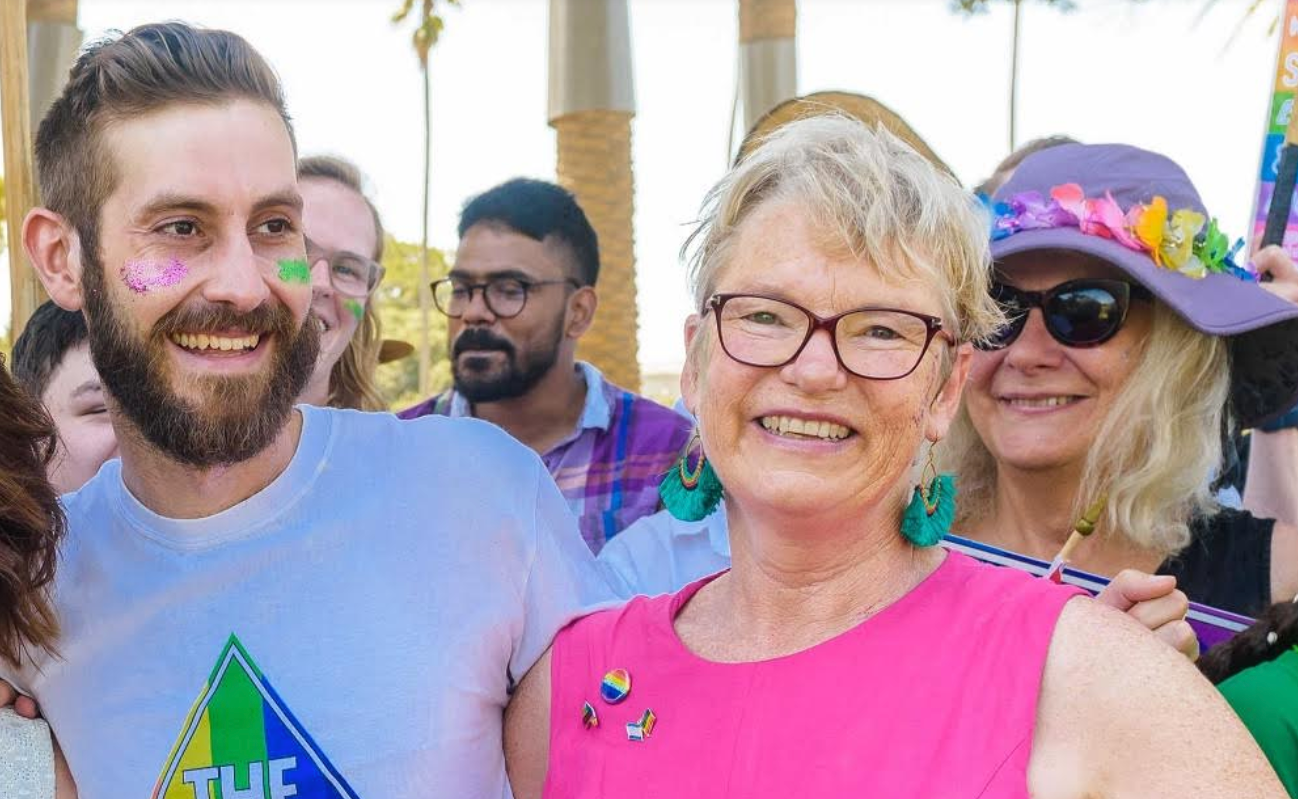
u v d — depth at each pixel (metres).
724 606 1.95
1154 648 1.62
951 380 1.84
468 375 3.95
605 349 6.43
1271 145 3.12
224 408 1.98
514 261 3.89
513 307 3.89
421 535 2.10
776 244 1.76
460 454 2.19
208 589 2.03
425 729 2.01
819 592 1.83
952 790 1.62
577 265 3.98
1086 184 2.58
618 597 2.35
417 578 2.07
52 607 2.06
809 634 1.83
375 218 3.93
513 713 2.10
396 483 2.12
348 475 2.11
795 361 1.74
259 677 2.00
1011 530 2.73
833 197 1.74
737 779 1.74
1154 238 2.42
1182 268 2.43
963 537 2.72
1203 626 2.31
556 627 2.12
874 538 1.83
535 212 3.93
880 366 1.73
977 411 2.64
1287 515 3.21
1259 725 1.87
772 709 1.76
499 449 2.25
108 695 2.01
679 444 3.85
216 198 1.95
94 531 2.11
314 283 3.63
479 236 3.95
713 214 1.86
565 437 3.95
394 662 2.03
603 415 3.94
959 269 1.80
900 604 1.79
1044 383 2.54
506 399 3.94
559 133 6.34
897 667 1.73
